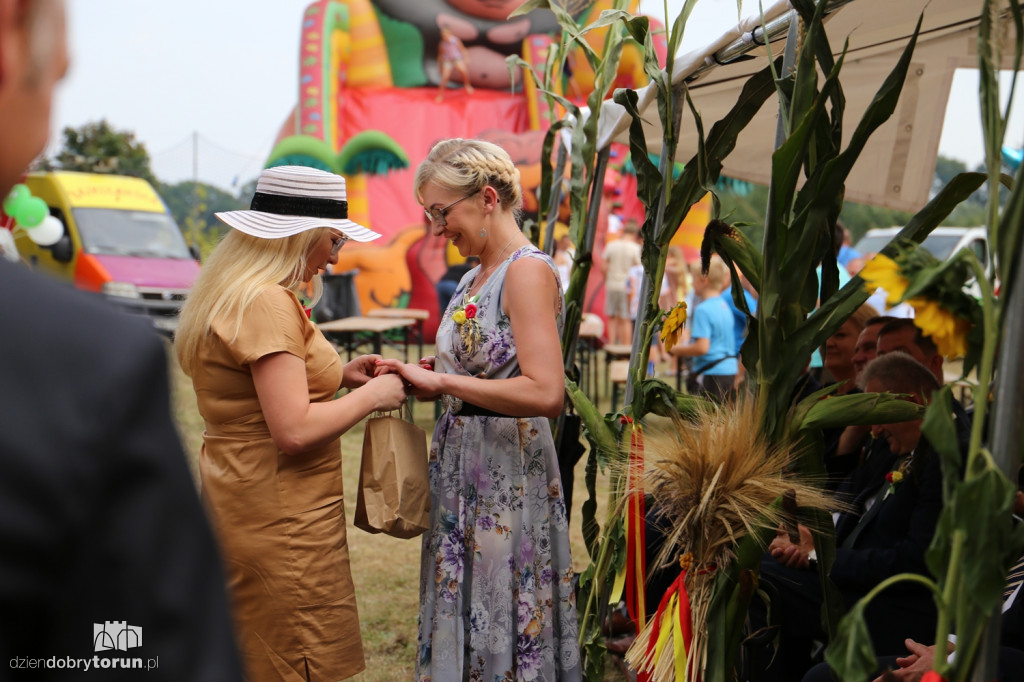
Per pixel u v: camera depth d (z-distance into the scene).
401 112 12.70
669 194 2.29
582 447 2.92
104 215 12.27
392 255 12.43
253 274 1.95
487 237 2.15
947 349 1.10
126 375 0.51
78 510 0.48
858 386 2.24
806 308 1.67
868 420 1.60
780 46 2.12
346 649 2.02
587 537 2.54
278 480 1.94
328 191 2.07
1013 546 0.99
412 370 2.09
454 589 2.11
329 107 12.37
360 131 12.64
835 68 1.54
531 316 2.04
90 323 0.52
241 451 1.95
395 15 12.66
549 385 2.01
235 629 0.55
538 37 12.87
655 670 1.82
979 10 2.52
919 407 1.57
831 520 1.75
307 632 1.96
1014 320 1.00
